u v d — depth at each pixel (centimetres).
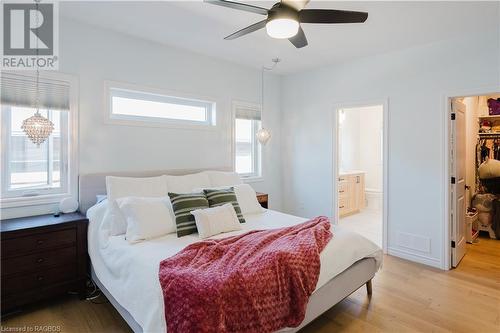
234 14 274
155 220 249
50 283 241
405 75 356
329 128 436
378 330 215
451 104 331
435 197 335
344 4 250
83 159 296
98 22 293
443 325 221
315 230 237
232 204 301
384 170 376
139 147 336
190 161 382
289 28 198
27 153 274
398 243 367
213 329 144
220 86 412
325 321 227
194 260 188
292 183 492
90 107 300
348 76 411
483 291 274
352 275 235
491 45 296
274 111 493
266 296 168
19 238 225
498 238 434
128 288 188
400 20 280
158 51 348
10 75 256
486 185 452
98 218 262
